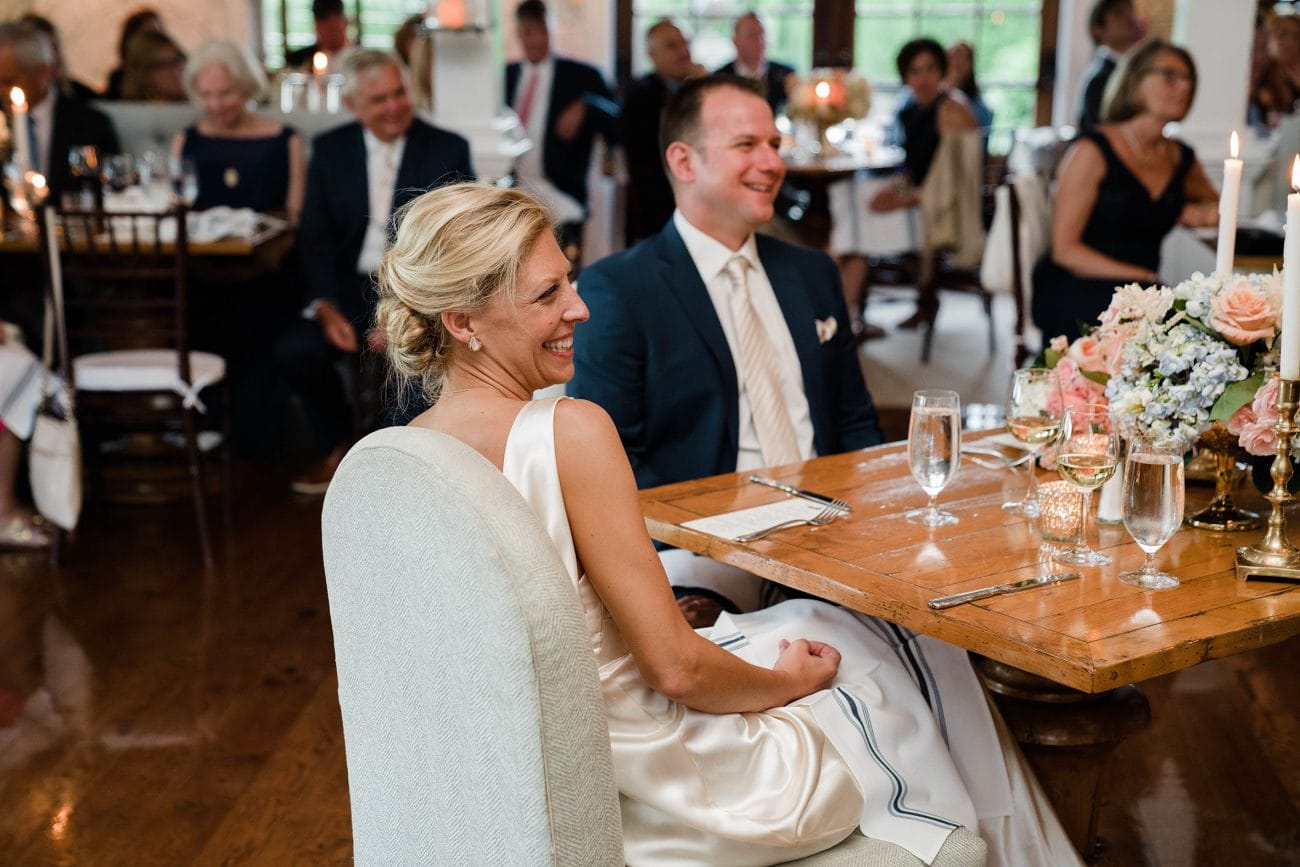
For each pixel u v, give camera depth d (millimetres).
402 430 1316
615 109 7461
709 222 2580
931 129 6855
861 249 6664
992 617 1580
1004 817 1811
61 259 4344
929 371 6328
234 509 4539
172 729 2916
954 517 1983
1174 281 5082
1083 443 1756
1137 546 1854
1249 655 3322
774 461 2572
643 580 1492
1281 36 7719
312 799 2617
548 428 1483
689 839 1512
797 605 1943
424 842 1334
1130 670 1453
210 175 5406
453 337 1565
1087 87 7289
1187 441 1873
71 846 2445
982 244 6383
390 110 4727
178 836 2479
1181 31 6625
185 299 3971
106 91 7402
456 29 6066
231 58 5406
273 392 5215
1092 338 2115
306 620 3553
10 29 5340
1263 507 2033
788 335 2643
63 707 3025
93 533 4273
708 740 1543
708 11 9023
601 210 8336
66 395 3883
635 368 2529
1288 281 1686
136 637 3434
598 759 1214
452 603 1215
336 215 4812
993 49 8867
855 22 8953
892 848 1574
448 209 1528
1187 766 2746
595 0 8922
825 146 7031
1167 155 4711
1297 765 2748
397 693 1325
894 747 1670
